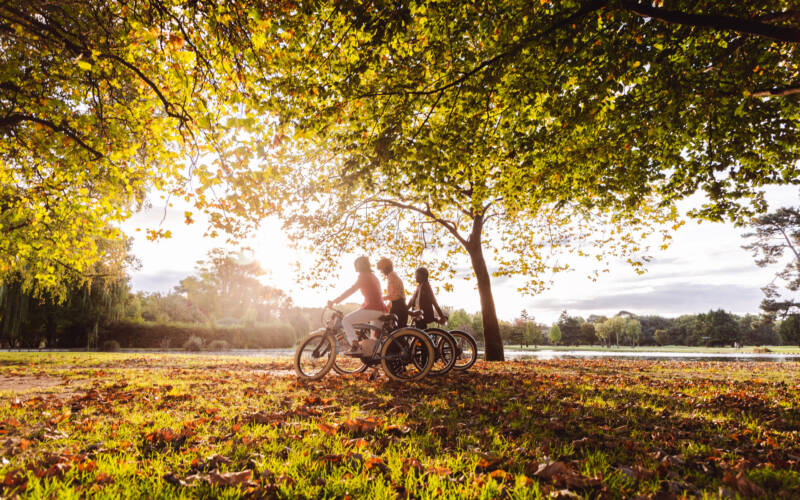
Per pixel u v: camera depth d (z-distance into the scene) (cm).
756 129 836
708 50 747
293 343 4481
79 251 1063
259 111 641
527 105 768
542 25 618
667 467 259
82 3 621
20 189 974
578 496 212
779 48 791
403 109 722
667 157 929
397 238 1516
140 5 594
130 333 3625
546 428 356
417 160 766
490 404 459
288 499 210
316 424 353
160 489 218
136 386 594
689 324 10306
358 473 245
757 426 371
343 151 914
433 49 683
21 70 709
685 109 803
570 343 10275
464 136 777
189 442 304
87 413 407
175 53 596
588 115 723
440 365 837
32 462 255
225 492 213
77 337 3466
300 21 629
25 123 802
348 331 658
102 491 214
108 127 768
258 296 5050
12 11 582
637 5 580
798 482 236
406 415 390
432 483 227
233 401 480
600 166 961
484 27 642
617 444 305
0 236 995
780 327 5988
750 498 218
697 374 870
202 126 594
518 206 1261
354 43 674
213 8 567
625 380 704
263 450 286
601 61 682
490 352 1374
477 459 268
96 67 677
